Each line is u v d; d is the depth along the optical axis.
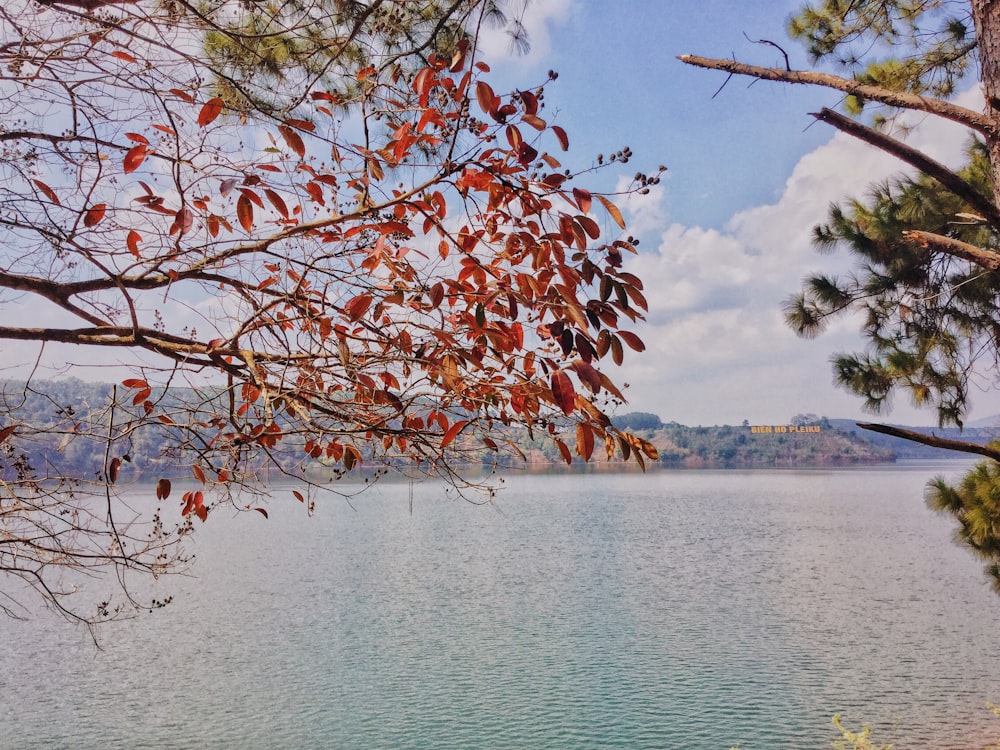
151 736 23.67
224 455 2.50
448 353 2.24
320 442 2.51
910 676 28.12
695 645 34.19
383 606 46.00
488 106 1.89
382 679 29.81
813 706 24.73
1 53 2.49
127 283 2.33
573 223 1.96
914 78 7.11
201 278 2.41
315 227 2.29
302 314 2.38
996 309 7.58
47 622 41.81
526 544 79.69
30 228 2.41
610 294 1.98
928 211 7.36
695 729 22.88
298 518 126.12
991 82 4.43
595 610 43.09
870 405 7.68
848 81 4.09
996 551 7.09
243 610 45.75
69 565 2.86
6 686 30.16
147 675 31.58
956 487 7.29
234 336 2.35
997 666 29.25
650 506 128.25
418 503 151.88
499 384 2.18
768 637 35.44
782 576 54.59
